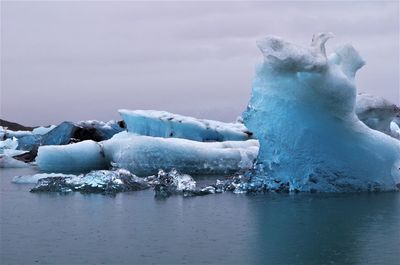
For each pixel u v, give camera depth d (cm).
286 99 1535
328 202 1370
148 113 2888
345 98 1465
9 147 3675
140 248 938
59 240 996
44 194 1570
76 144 2428
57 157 2398
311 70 1430
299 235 1017
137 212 1261
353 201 1381
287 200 1411
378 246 934
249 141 2517
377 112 1944
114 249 933
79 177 1698
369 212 1230
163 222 1146
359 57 1541
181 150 2219
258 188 1577
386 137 1566
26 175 2069
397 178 1617
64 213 1256
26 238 1014
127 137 2591
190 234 1034
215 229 1074
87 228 1094
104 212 1266
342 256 878
